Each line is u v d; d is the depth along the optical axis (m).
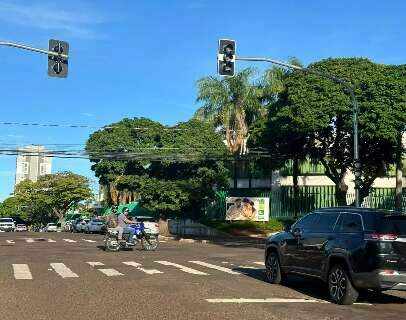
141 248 27.06
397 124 30.84
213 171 44.44
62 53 18.09
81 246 28.30
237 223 44.66
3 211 122.19
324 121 31.69
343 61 33.38
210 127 44.97
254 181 51.41
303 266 12.61
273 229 43.25
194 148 43.84
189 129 45.09
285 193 47.56
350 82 32.09
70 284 13.27
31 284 13.21
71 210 95.94
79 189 83.94
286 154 37.78
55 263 18.48
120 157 45.78
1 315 9.32
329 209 12.32
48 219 103.62
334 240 11.52
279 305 10.84
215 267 18.05
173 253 24.14
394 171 48.84
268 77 41.31
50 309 9.91
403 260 10.49
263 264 19.22
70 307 10.14
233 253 24.67
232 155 42.75
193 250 26.62
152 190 44.47
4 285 12.99
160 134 49.41
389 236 10.53
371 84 31.47
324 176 49.19
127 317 9.29
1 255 21.80
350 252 10.91
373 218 10.90
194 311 9.95
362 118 30.97
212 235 44.72
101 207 85.31
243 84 42.03
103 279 14.32
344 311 10.36
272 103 39.44
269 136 36.06
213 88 42.69
